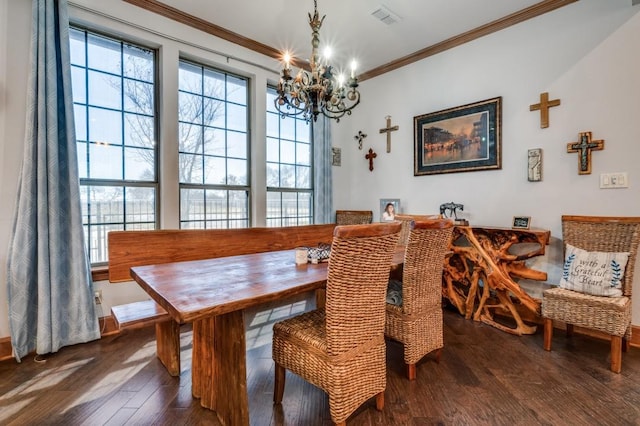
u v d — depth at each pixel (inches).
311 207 162.7
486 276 107.7
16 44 83.8
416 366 80.8
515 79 112.2
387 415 62.1
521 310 111.0
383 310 61.7
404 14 109.3
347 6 104.6
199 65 123.4
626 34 91.0
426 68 138.1
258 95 135.9
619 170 92.4
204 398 64.9
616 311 76.1
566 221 97.6
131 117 108.0
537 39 107.0
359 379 57.5
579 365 80.4
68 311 89.4
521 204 111.6
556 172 103.8
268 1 102.6
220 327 59.7
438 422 60.0
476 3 103.2
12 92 83.4
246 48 129.9
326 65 80.9
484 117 119.5
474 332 101.7
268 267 72.0
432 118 135.5
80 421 60.3
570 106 100.8
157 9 105.9
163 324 78.6
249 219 138.1
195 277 62.0
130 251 84.4
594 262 86.9
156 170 113.4
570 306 83.5
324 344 55.7
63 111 88.5
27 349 83.4
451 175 130.6
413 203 144.3
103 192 102.7
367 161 163.3
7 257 82.7
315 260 76.4
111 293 99.7
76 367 79.6
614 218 89.0
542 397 67.4
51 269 84.7
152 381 73.9
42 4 83.7
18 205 82.0
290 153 153.8
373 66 151.6
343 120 169.5
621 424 59.1
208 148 126.2
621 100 92.0
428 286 77.0
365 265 54.8
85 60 98.9
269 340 96.3
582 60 98.4
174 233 92.2
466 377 75.5
